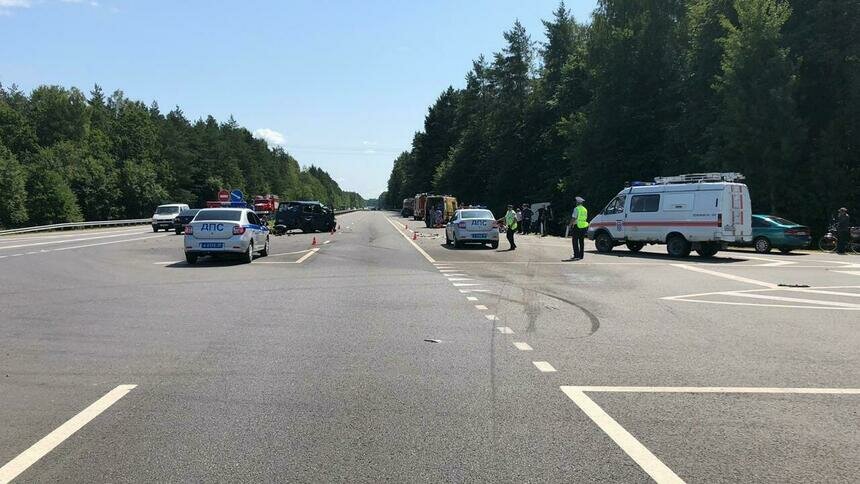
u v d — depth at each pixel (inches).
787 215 1290.6
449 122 4643.2
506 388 243.6
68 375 261.9
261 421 204.7
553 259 853.2
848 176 1274.6
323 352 305.4
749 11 1264.8
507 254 938.7
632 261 824.3
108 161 3459.6
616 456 175.6
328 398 230.1
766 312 425.7
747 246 1143.6
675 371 270.2
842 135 1273.4
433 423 202.8
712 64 1485.0
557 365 280.4
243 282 591.5
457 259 850.1
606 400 228.2
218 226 768.9
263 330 360.5
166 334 348.2
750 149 1264.8
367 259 848.9
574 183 1932.8
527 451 179.2
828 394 236.4
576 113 1994.3
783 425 201.6
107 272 677.3
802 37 1300.4
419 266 751.7
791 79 1236.5
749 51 1259.8
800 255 965.2
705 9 1502.2
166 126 4466.0
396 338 339.0
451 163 3602.4
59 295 503.2
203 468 167.3
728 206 846.5
